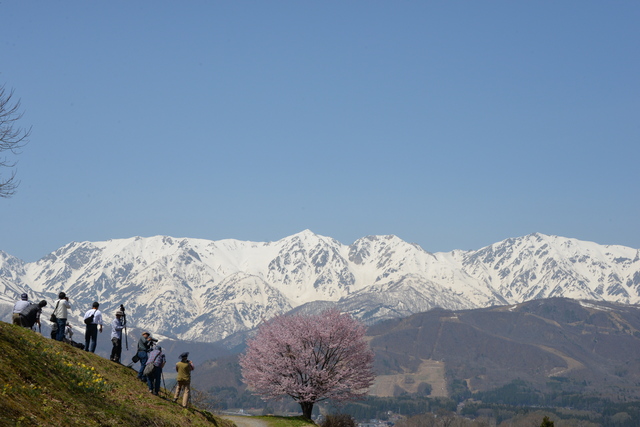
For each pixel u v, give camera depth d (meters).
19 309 33.53
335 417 59.72
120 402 27.75
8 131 29.73
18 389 21.36
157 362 33.38
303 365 56.56
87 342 35.44
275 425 49.19
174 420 29.50
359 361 59.16
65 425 21.14
